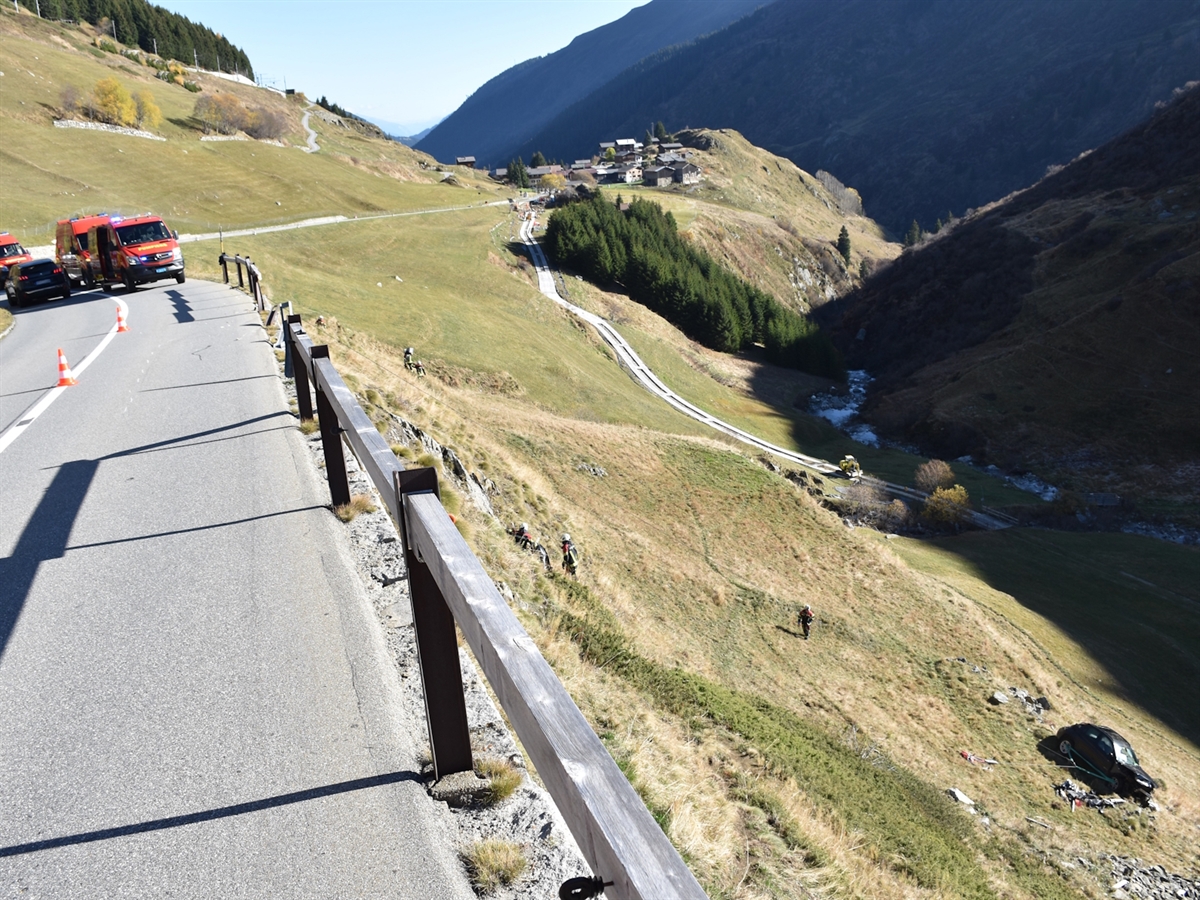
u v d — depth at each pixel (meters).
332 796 3.30
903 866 9.38
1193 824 21.22
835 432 90.25
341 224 88.25
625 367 79.06
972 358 103.12
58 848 3.01
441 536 2.98
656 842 1.80
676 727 9.35
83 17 172.00
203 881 2.84
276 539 6.05
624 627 13.63
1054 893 12.87
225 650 4.48
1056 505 68.12
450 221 109.56
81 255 27.97
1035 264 115.12
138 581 5.39
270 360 13.26
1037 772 21.81
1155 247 100.25
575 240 106.62
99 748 3.63
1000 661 28.88
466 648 5.18
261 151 119.38
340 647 4.50
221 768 3.48
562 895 2.06
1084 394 85.50
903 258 143.38
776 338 113.56
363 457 4.61
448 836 3.16
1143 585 47.16
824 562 33.16
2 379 13.10
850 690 23.30
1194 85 132.62
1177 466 73.88
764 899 5.58
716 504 35.78
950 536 58.22
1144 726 29.03
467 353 52.41
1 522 6.58
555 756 2.06
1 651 4.53
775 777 9.55
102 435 9.21
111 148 96.44
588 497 32.53
